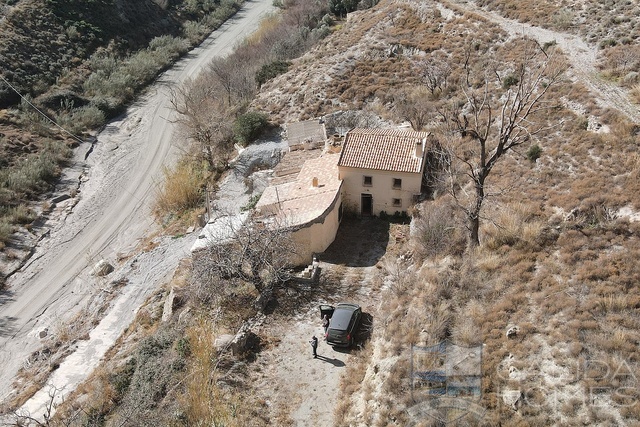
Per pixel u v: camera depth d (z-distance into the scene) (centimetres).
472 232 3023
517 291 2673
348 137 4147
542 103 4097
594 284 2598
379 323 2919
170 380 2814
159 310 3759
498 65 4928
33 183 5759
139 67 8194
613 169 3328
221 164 5453
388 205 4031
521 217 3139
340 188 3953
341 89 5497
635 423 1975
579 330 2370
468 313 2628
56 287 4584
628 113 3741
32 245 5062
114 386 2978
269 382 2745
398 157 3947
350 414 2459
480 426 2106
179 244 4625
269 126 5384
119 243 5081
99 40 8500
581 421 2038
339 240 3850
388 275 3378
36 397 3306
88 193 5841
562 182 3375
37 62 7588
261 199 4134
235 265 3316
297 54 7350
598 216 3014
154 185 5919
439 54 5444
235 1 11006
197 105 5819
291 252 3456
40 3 8388
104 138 6850
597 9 5253
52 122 6769
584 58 4606
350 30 6700
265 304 3281
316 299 3312
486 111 4375
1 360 3844
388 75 5491
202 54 9031
